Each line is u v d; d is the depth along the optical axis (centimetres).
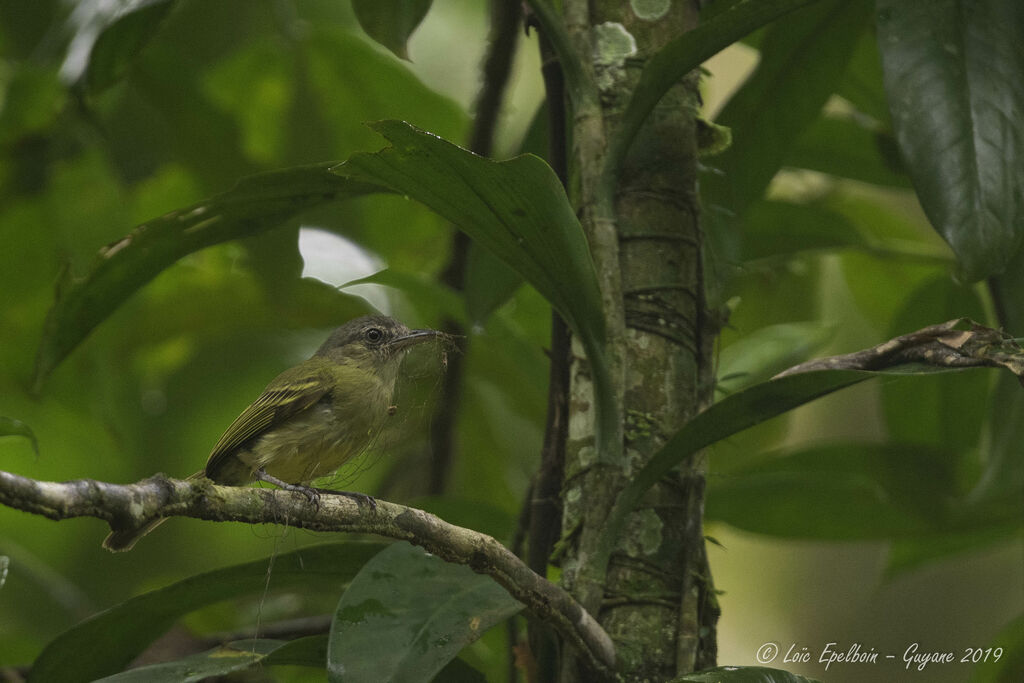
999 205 548
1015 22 592
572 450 610
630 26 639
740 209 772
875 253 916
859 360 538
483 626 516
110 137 1077
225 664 583
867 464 847
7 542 1037
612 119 623
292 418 828
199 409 1309
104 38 764
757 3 528
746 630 1422
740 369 910
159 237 650
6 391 1134
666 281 613
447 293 841
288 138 1091
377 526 487
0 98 1025
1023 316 748
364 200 1109
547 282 542
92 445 1219
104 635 649
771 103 773
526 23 663
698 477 596
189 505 445
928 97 570
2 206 945
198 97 984
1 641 913
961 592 1361
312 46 1068
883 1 598
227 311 1166
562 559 591
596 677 554
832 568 1434
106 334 989
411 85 1089
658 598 573
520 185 493
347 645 507
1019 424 775
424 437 1011
